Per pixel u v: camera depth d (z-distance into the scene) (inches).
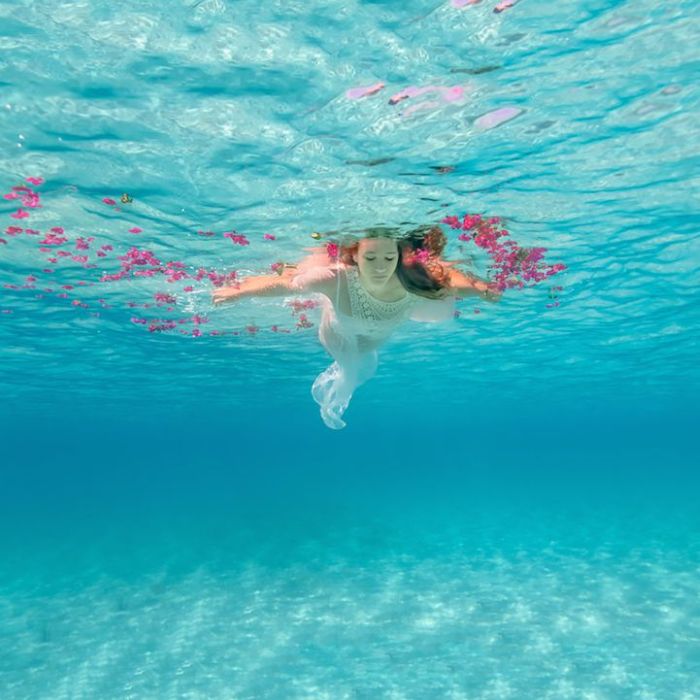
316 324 768.3
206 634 555.2
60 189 358.0
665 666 430.6
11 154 313.4
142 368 1144.2
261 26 230.7
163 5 219.0
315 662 467.8
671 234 500.1
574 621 543.8
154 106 274.7
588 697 389.4
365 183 357.4
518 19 233.3
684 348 1091.3
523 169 356.8
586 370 1366.9
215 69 251.6
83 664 496.4
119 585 796.0
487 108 289.3
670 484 2967.5
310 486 2952.8
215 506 1881.2
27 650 543.8
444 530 1133.1
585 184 386.6
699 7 231.6
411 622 559.8
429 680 424.8
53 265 505.7
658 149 345.1
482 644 493.7
